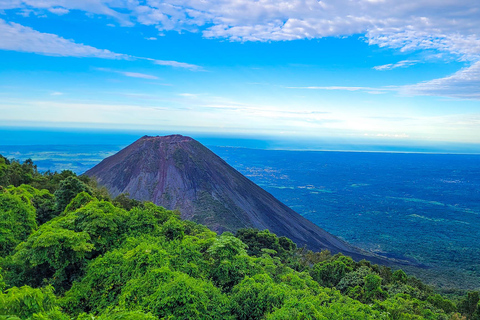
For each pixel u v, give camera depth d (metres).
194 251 22.88
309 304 17.23
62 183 36.69
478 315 40.44
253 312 17.91
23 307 11.44
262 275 21.89
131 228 26.22
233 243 24.95
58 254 19.27
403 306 31.11
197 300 16.02
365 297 38.31
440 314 33.59
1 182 41.69
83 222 23.48
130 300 16.30
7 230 23.62
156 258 19.19
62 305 16.41
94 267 19.11
